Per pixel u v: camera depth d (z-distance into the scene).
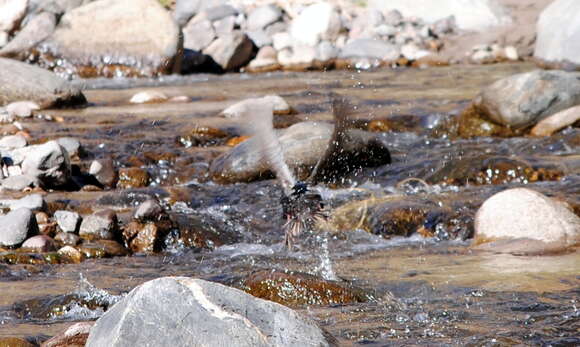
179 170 22.47
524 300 12.25
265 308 8.84
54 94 30.94
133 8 42.53
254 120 9.62
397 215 17.77
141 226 16.94
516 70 42.72
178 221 17.50
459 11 51.03
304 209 9.69
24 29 41.91
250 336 8.36
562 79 26.08
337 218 18.06
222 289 8.91
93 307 12.51
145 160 23.19
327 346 8.71
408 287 13.27
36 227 16.22
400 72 42.97
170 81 40.53
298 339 8.59
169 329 8.38
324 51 45.25
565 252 14.92
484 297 12.52
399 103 32.16
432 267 14.56
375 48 45.88
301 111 30.61
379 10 53.00
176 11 50.81
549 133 25.19
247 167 21.64
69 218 16.69
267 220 18.58
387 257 15.65
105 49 41.88
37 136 25.20
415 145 25.41
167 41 42.03
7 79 30.55
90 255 15.70
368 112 29.80
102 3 42.75
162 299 8.61
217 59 44.19
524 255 14.91
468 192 19.59
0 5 43.94
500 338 10.71
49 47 41.59
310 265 15.20
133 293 8.78
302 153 21.23
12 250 15.55
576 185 19.66
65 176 20.39
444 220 17.48
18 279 14.08
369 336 10.95
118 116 29.77
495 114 26.23
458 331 11.08
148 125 27.97
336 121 9.32
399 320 11.59
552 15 44.81
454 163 21.53
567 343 10.48
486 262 14.63
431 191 20.38
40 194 19.20
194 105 32.66
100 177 21.39
